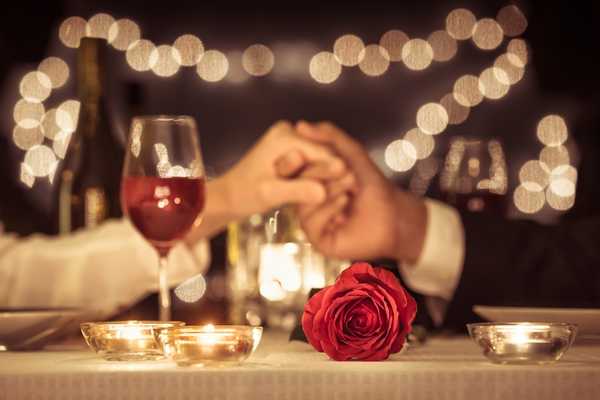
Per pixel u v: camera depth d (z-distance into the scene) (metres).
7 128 4.29
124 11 5.96
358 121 6.15
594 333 1.21
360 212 1.62
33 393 0.98
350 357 1.07
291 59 6.16
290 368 1.00
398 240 1.61
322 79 5.01
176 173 1.30
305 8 6.16
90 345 1.10
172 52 4.71
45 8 3.08
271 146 1.60
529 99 5.12
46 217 2.27
